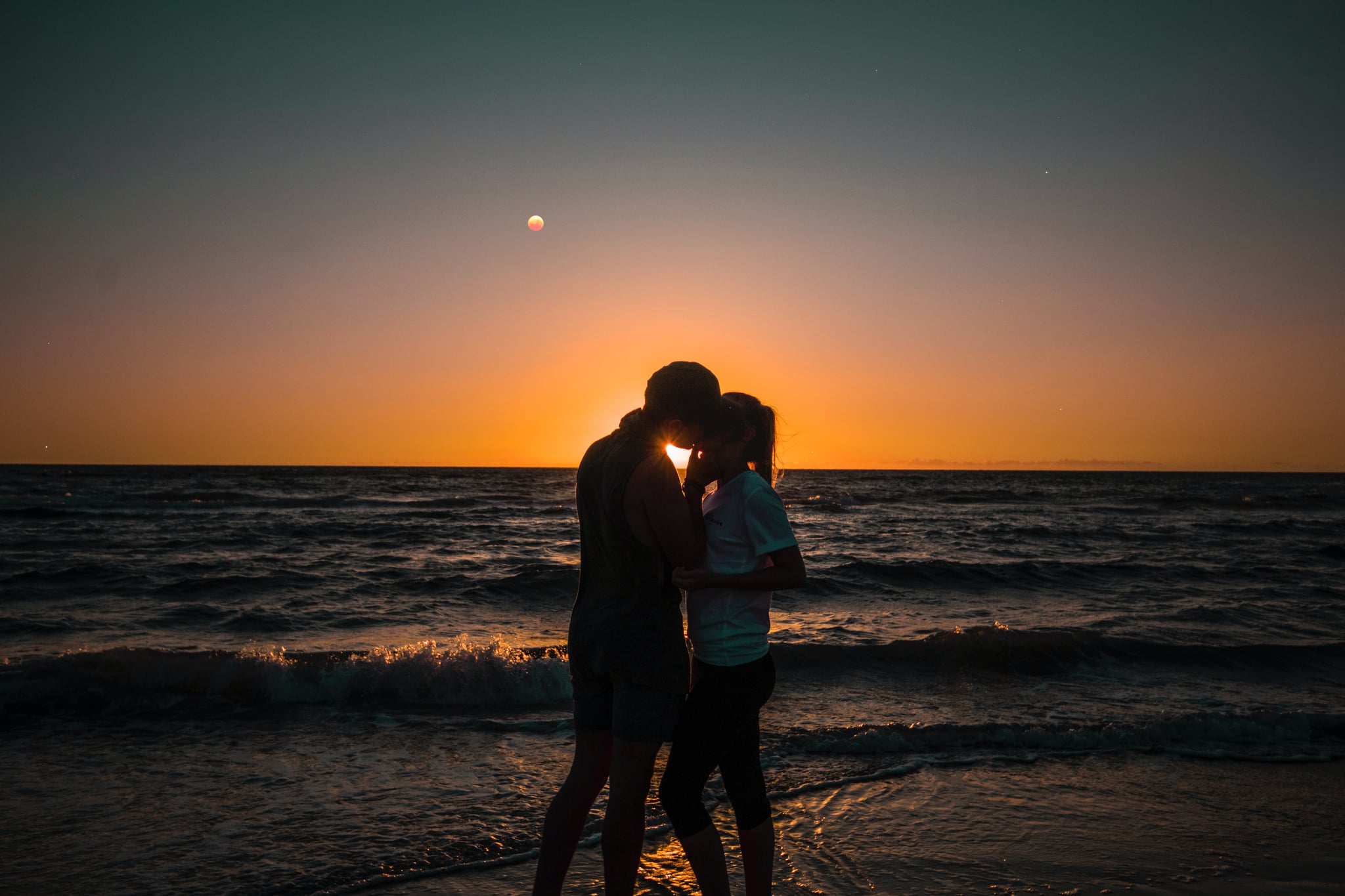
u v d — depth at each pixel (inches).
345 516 1042.1
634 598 79.7
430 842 113.7
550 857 81.3
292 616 331.9
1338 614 358.3
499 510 1209.4
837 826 123.7
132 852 108.7
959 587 436.5
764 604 83.6
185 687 195.6
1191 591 432.5
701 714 81.6
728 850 112.9
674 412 79.0
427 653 214.2
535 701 198.8
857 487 2536.9
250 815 123.3
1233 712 192.7
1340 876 111.3
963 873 108.3
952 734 171.8
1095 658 251.0
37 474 2965.1
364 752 156.6
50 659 200.4
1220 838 123.8
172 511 1069.1
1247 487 2827.3
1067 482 3385.8
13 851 108.4
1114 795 142.0
